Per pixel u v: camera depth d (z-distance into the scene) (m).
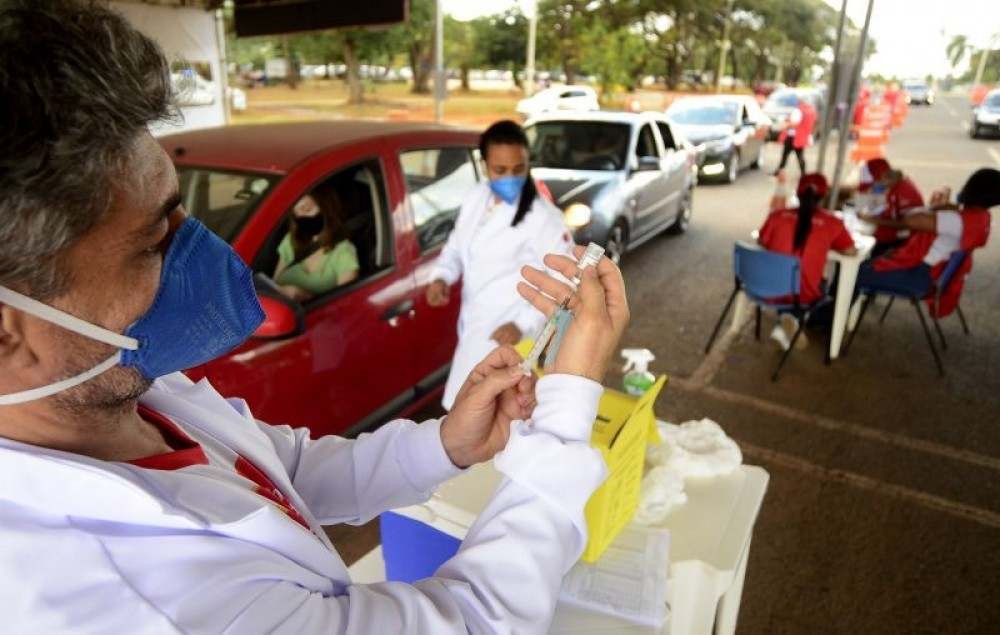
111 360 0.60
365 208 2.87
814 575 2.57
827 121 7.00
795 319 4.58
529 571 0.71
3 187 0.46
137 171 0.55
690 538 1.39
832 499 3.05
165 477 0.62
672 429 1.72
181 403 0.83
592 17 28.34
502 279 2.55
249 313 0.73
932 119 27.22
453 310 3.28
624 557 1.32
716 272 6.52
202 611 0.54
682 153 7.64
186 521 0.57
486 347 2.60
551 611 0.72
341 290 2.68
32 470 0.54
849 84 6.43
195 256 0.65
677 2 29.02
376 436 1.05
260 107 22.95
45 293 0.52
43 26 0.47
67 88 0.47
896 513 2.96
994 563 2.65
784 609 2.40
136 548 0.55
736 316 4.98
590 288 0.80
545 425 0.77
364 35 24.09
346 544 2.70
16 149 0.45
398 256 2.95
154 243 0.58
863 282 4.57
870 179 6.02
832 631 2.31
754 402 3.98
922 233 4.38
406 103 25.92
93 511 0.55
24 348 0.54
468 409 0.94
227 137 3.07
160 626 0.52
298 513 0.83
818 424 3.73
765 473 1.59
